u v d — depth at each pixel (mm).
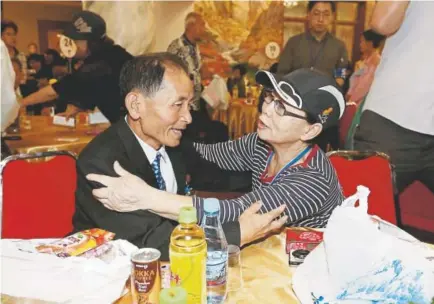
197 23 3635
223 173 1801
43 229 1559
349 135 3115
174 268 822
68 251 922
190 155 1648
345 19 3418
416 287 770
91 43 3264
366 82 3301
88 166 1208
